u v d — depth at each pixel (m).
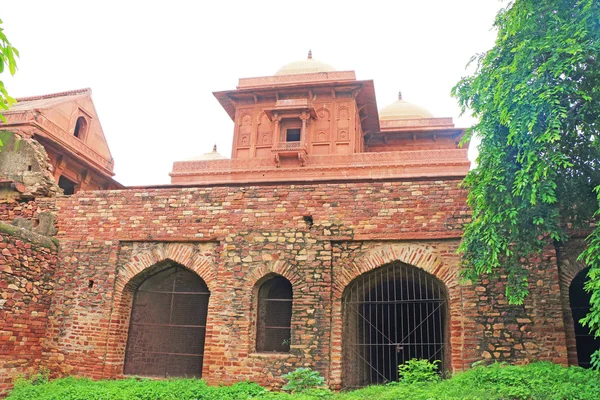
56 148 16.48
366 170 20.16
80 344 9.51
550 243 8.23
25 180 10.88
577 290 10.47
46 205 10.59
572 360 7.80
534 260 8.22
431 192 8.95
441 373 9.14
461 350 8.16
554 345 7.79
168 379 9.26
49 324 9.72
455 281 8.50
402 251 8.85
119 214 10.13
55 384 8.58
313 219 9.27
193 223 9.75
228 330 9.03
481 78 7.36
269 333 12.61
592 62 6.21
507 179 6.86
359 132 23.05
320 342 8.62
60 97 20.08
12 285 8.92
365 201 9.18
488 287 8.30
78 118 19.92
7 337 8.73
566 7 6.68
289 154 20.91
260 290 9.51
